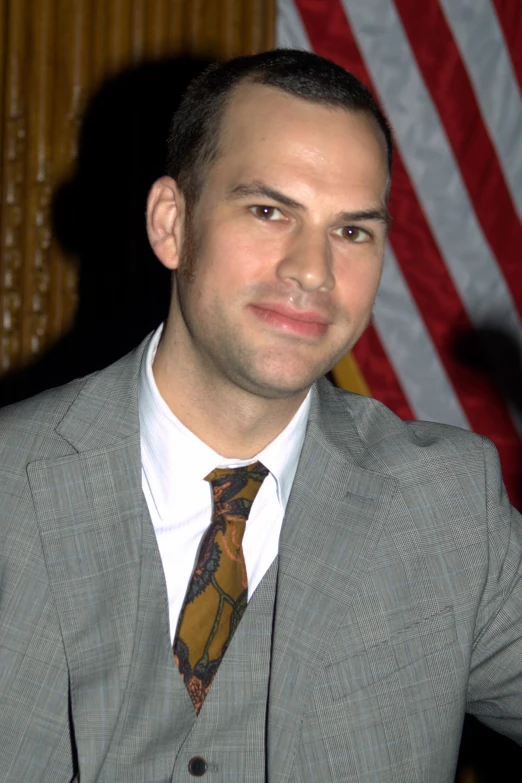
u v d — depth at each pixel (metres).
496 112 2.33
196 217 1.12
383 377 2.35
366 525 1.21
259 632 1.15
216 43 2.24
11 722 1.08
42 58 2.20
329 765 1.12
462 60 2.32
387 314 2.35
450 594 1.22
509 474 2.37
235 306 1.07
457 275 2.35
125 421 1.19
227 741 1.12
